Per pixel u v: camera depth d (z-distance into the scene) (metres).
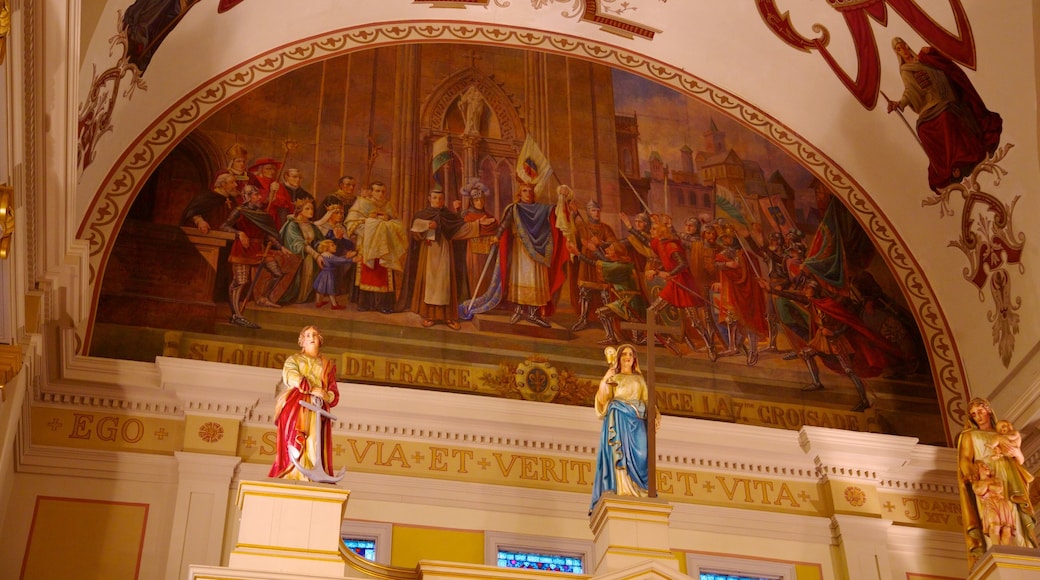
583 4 17.53
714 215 16.80
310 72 16.61
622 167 16.89
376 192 15.87
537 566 13.72
